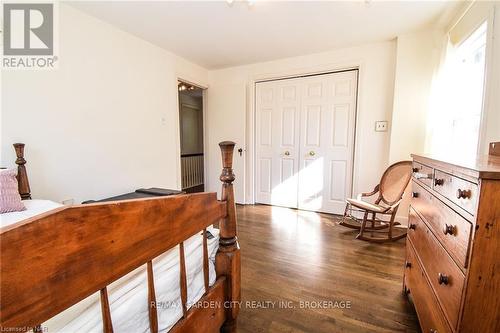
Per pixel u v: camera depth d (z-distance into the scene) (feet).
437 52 8.06
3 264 1.30
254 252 7.34
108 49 7.77
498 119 4.86
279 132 12.02
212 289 3.30
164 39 9.00
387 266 6.49
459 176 2.71
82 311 2.09
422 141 8.67
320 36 8.75
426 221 3.86
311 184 11.53
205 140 13.39
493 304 2.36
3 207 4.63
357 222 9.86
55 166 6.57
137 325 2.31
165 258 2.99
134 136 8.86
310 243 7.96
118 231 1.95
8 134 5.68
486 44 5.18
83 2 6.51
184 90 16.98
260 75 11.85
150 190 8.77
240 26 7.95
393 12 7.07
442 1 6.42
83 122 7.18
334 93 10.62
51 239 1.51
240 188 12.78
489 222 2.28
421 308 3.91
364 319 4.61
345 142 10.61
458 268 2.63
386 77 9.39
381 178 9.23
